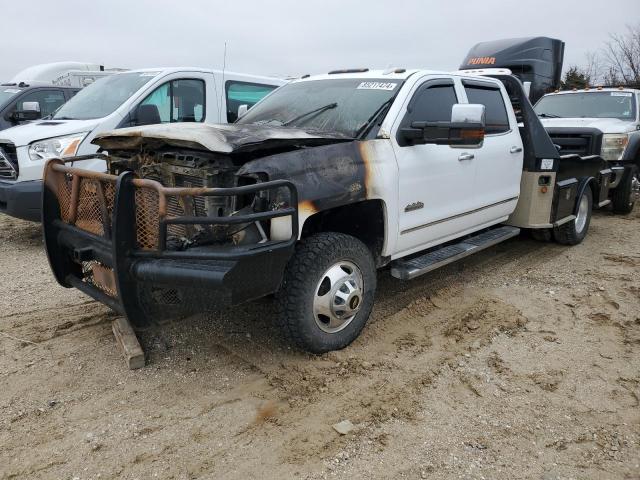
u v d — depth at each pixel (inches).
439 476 112.0
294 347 161.6
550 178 250.2
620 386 147.0
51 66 556.1
